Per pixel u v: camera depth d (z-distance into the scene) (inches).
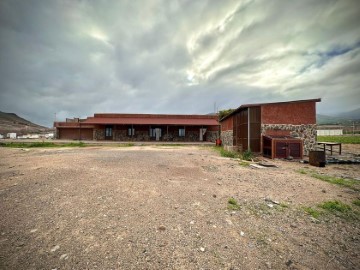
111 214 134.3
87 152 503.2
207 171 283.6
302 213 149.6
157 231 115.0
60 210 138.3
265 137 498.0
